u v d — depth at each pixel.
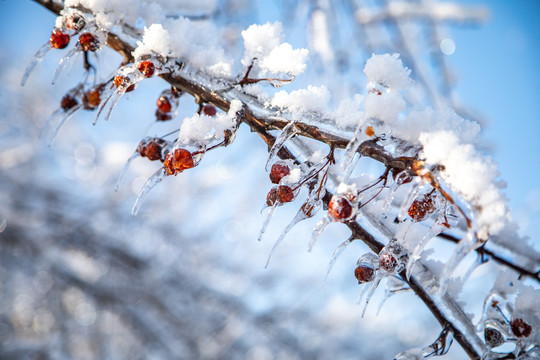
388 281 0.52
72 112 0.55
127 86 0.49
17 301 1.50
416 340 1.54
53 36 0.51
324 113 0.49
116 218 1.53
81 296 1.49
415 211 0.48
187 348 1.40
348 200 0.47
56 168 1.69
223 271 1.54
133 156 0.52
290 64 0.50
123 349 1.51
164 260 1.49
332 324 1.50
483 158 0.45
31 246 1.42
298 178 0.48
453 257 0.45
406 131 0.47
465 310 0.51
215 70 0.51
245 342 1.42
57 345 1.45
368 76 0.47
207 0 0.74
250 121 0.50
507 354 0.49
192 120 0.49
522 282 0.50
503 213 0.44
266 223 0.49
